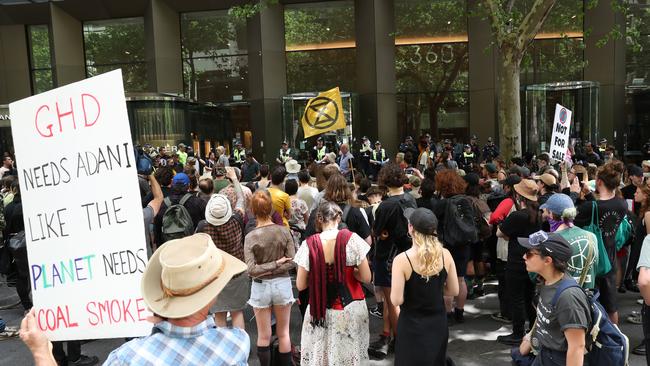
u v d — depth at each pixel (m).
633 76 24.64
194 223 6.70
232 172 6.05
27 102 2.91
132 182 2.76
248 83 25.94
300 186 8.05
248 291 5.25
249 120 26.22
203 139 24.83
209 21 25.91
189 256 2.02
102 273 2.82
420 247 3.87
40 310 2.90
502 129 13.91
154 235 6.52
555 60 24.88
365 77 24.75
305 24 25.75
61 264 2.88
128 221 2.78
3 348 6.26
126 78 26.69
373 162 20.03
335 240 4.28
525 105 24.59
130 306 2.78
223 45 25.97
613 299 5.33
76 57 26.33
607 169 5.41
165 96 22.48
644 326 4.02
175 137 22.73
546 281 3.28
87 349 6.08
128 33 26.50
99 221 2.82
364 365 4.33
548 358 3.23
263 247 4.79
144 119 22.16
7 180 9.19
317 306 4.21
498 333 6.20
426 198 6.67
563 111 8.69
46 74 27.48
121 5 25.25
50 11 25.33
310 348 4.33
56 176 2.89
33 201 2.94
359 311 4.27
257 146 25.12
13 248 6.86
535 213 5.50
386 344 5.72
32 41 27.28
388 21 24.67
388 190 5.95
